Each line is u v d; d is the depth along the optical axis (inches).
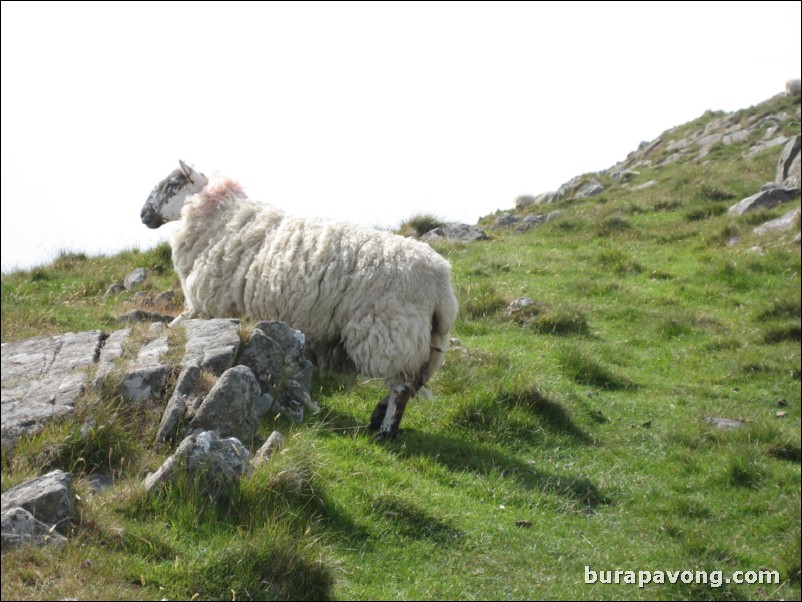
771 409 469.7
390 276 328.8
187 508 225.3
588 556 272.8
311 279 331.9
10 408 255.1
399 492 277.1
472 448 350.9
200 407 264.7
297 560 213.6
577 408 419.8
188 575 202.8
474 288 589.6
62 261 609.9
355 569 230.8
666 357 537.6
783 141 1136.2
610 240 799.1
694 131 1520.7
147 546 210.5
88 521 211.9
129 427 259.6
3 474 226.7
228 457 240.1
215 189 376.2
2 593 182.5
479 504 295.4
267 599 205.0
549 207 1021.8
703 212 862.5
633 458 383.9
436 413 375.9
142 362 284.4
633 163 1461.6
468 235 792.9
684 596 254.7
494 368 418.6
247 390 271.7
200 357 289.3
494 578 243.3
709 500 350.0
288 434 285.1
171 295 494.9
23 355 299.9
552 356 486.9
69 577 191.3
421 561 244.7
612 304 613.6
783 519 331.6
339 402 353.7
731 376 509.7
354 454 302.0
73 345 305.1
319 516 244.4
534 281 661.3
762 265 682.8
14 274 577.0
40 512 206.5
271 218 359.3
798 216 753.6
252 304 346.6
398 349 323.3
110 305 488.1
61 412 253.3
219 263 357.1
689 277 685.9
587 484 342.6
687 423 428.1
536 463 355.3
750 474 371.9
